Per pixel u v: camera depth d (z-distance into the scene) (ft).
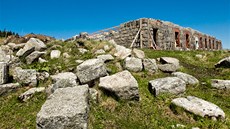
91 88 27.86
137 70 35.55
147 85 31.30
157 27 68.85
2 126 24.36
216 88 32.63
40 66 38.22
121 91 26.50
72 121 19.60
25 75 32.71
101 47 45.80
